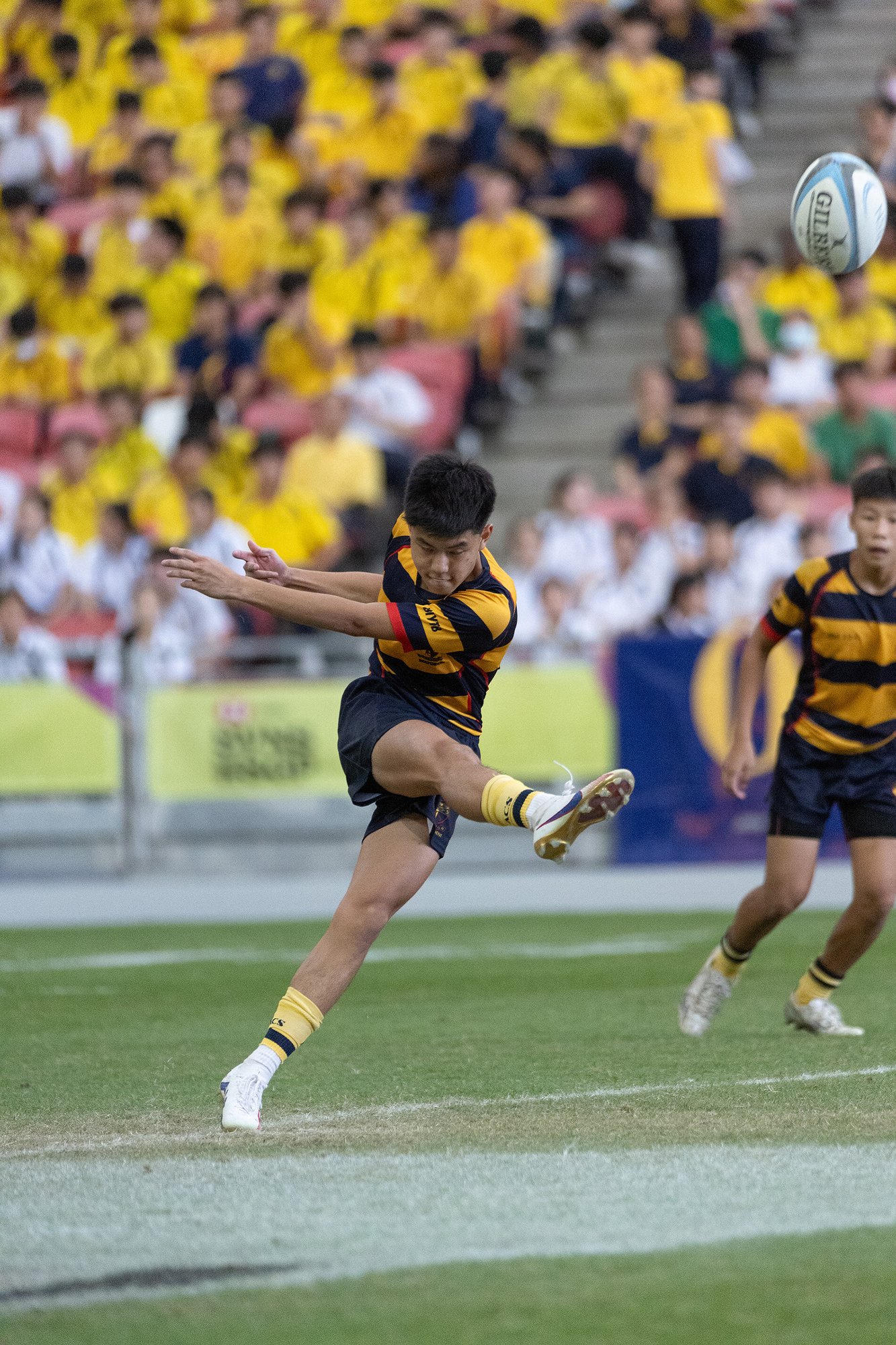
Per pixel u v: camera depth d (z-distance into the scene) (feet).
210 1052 75.31
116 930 125.29
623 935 115.75
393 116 222.89
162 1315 37.52
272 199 215.31
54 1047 77.20
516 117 214.90
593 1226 44.19
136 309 199.62
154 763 155.84
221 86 231.91
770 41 245.45
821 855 153.28
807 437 175.83
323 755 155.33
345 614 53.57
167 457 191.62
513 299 198.49
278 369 195.21
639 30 209.46
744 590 161.07
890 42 250.37
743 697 75.31
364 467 178.19
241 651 157.48
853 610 70.90
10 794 155.94
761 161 235.20
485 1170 50.55
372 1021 83.15
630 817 152.87
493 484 53.52
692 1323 36.50
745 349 186.60
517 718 152.15
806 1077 65.10
